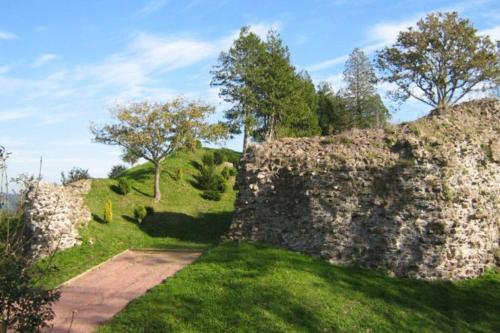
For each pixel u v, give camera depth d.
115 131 32.09
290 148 21.81
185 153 42.16
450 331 14.91
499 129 21.19
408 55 43.41
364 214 19.03
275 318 14.29
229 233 21.56
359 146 20.34
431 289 17.39
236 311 14.49
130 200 31.33
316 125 50.16
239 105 45.62
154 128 32.12
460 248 18.42
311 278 17.03
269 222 20.91
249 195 21.47
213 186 36.31
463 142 19.59
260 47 46.28
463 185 18.91
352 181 19.42
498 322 15.79
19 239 9.61
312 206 19.77
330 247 19.12
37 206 20.73
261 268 17.53
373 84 53.38
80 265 20.09
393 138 19.97
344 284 17.05
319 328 14.08
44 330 13.77
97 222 25.73
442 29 42.03
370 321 14.74
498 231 20.16
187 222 29.09
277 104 45.31
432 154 18.80
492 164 20.09
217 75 45.91
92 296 16.70
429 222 18.34
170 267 19.66
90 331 13.81
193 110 32.62
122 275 18.95
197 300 15.12
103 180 32.81
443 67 42.50
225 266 17.80
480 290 17.67
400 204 18.62
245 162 21.97
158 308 14.66
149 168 38.66
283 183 21.00
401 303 16.17
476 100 22.73
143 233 26.52
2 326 8.14
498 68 41.28
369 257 18.69
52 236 19.67
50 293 8.67
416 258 18.22
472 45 41.47
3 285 7.84
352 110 55.53
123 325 13.88
